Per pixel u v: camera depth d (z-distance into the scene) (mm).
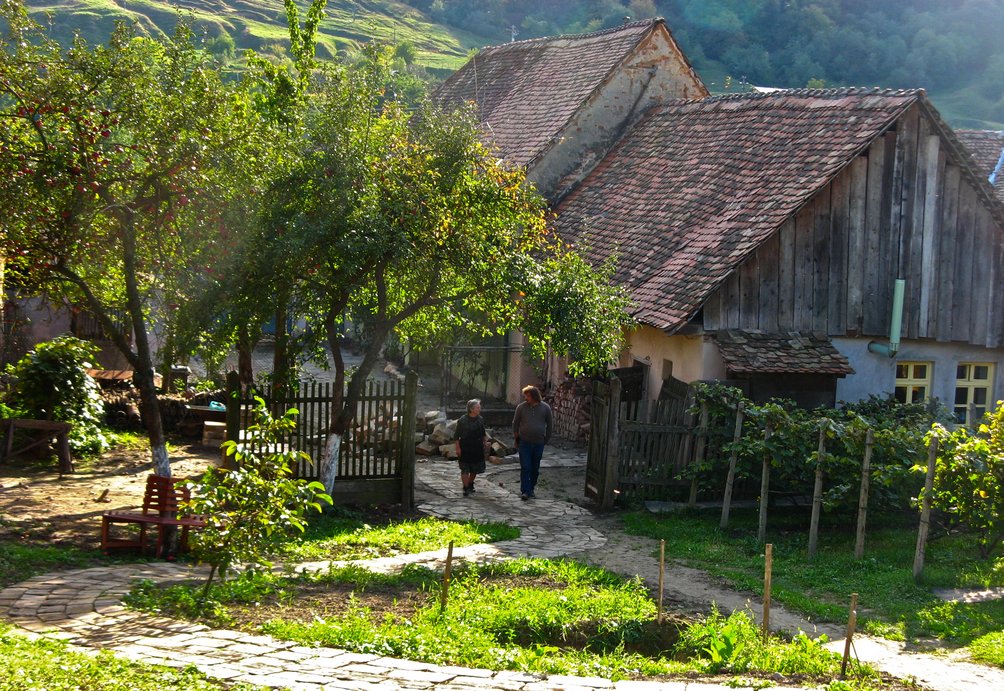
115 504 14656
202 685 7383
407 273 15953
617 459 17125
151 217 13570
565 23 83125
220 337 14617
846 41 68312
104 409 19422
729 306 18406
